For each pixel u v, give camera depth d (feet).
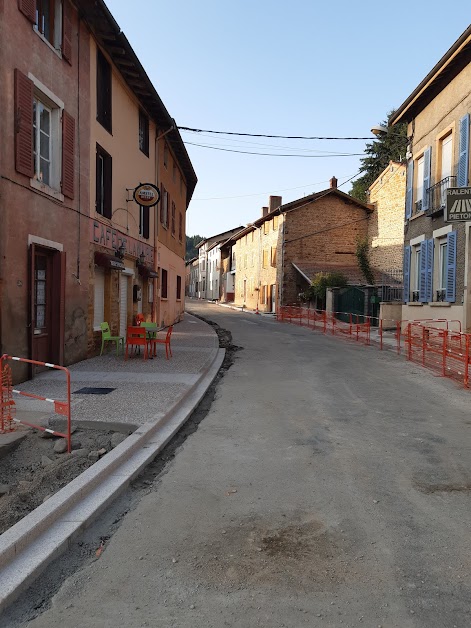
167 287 72.79
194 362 38.14
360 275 105.19
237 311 138.92
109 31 38.22
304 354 47.34
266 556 11.26
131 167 49.08
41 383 28.66
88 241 37.60
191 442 19.89
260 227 138.31
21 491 14.35
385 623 8.96
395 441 20.02
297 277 113.80
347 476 16.21
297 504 14.06
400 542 11.91
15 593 9.68
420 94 52.75
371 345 55.67
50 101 31.68
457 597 9.73
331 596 9.75
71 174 34.19
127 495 14.75
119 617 9.15
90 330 38.63
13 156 26.99
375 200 113.39
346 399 27.78
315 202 114.73
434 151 52.08
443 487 15.31
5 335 26.53
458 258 46.06
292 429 21.71
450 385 32.14
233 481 15.81
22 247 28.04
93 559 11.18
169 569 10.73
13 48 26.86
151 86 47.80
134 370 33.78
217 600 9.63
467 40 41.55
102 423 20.56
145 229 56.70
